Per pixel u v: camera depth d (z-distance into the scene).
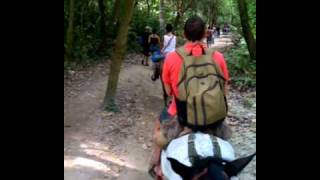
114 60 10.01
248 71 13.35
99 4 19.86
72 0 15.45
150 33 18.06
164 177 5.05
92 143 8.04
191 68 4.20
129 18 9.95
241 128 8.74
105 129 8.80
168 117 4.88
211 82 4.17
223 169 3.86
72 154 7.45
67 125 8.88
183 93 4.20
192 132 4.27
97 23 19.77
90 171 6.90
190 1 36.94
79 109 10.02
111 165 7.20
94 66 15.89
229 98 11.28
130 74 14.94
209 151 3.97
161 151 4.83
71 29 15.39
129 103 10.80
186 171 3.96
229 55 15.92
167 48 12.27
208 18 44.00
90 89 12.03
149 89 12.82
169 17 35.12
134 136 8.55
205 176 3.85
